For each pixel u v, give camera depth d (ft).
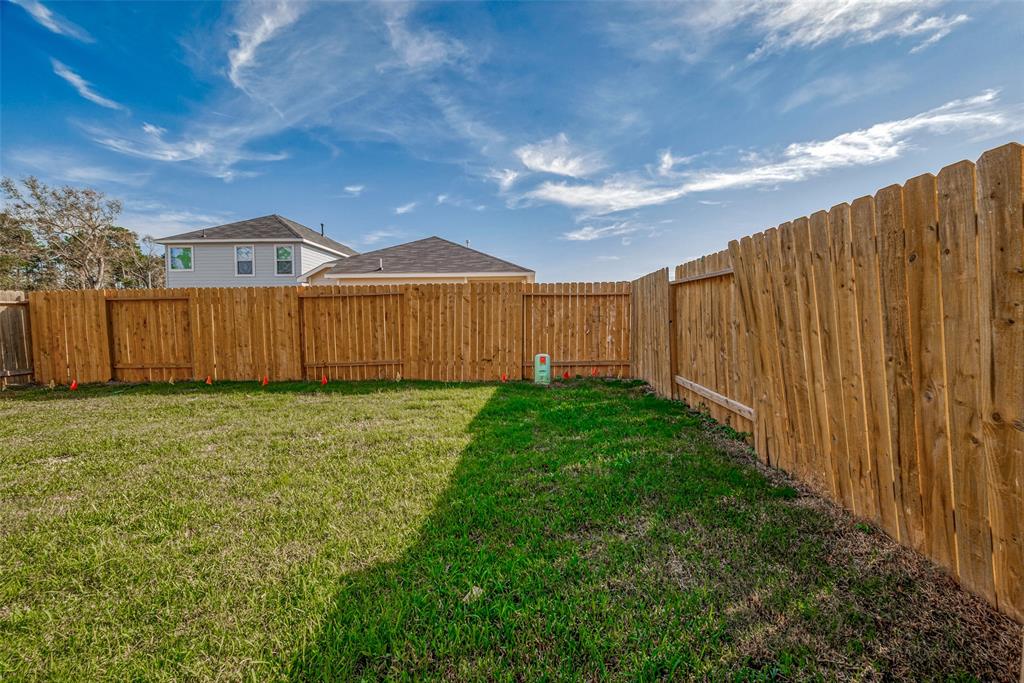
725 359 13.89
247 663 5.04
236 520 8.61
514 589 6.29
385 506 9.09
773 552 7.06
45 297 25.75
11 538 7.99
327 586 6.42
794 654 5.01
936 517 6.27
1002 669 4.69
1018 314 4.91
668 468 10.73
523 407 17.60
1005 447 5.15
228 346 25.89
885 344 7.07
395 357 25.95
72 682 4.81
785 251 10.01
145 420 16.58
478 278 46.65
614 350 26.25
